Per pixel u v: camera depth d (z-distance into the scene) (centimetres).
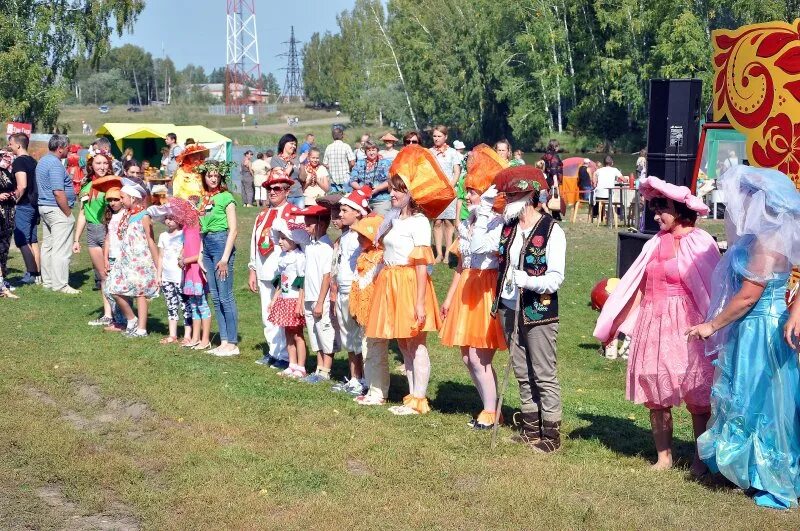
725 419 559
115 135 3316
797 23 959
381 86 7700
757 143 1008
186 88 18900
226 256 965
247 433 675
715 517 517
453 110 6638
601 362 1003
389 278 733
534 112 6147
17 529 511
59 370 847
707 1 5022
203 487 564
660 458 617
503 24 6334
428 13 6700
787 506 538
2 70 4262
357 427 691
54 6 4519
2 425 675
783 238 535
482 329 688
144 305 1052
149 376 834
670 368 586
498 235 675
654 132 1229
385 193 1222
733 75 1036
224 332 980
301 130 9762
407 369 762
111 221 1048
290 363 888
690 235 596
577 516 519
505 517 518
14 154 1411
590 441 678
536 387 660
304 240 859
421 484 571
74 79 4744
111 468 594
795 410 548
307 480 577
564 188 2542
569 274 1481
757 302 550
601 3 5562
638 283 610
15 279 1443
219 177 968
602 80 5722
